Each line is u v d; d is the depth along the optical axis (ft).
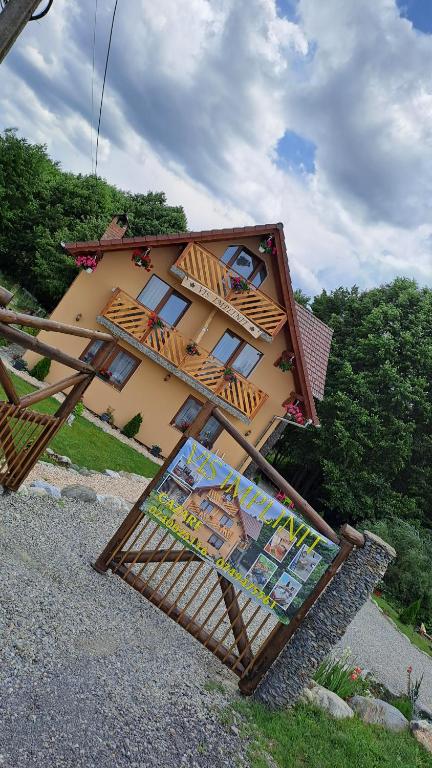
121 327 59.98
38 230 132.16
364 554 18.21
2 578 15.72
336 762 16.81
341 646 37.86
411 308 118.01
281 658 18.31
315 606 18.40
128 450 53.52
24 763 10.13
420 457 106.52
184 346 61.67
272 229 59.41
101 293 60.64
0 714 10.92
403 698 28.96
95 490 31.63
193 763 13.07
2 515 20.20
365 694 26.20
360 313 123.34
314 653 18.02
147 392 63.36
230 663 18.94
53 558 19.30
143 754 12.32
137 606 19.74
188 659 18.31
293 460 112.37
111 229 76.23
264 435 64.85
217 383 61.98
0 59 19.01
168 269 61.05
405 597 71.72
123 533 19.98
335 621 18.02
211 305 61.82
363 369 112.88
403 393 102.68
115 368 63.00
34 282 133.18
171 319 62.54
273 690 18.07
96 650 15.20
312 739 17.42
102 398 62.69
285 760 15.48
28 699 11.77
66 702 12.39
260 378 64.18
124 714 13.26
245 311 60.44
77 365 20.36
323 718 19.40
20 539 19.22
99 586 19.34
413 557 74.13
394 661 43.14
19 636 13.61
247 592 18.94
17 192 136.67
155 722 13.73
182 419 64.49
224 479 19.52
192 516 19.60
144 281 61.21
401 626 59.47
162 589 23.38
